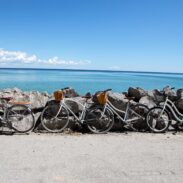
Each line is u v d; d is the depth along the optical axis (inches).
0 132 184.7
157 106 199.5
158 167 130.1
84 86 1152.8
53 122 192.1
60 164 130.3
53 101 194.4
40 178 114.9
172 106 204.8
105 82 1492.4
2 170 122.1
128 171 124.4
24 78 1712.6
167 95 202.8
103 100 192.9
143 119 199.8
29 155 141.6
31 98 205.5
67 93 218.2
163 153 150.4
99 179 115.3
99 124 193.8
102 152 149.4
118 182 113.0
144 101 212.4
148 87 1246.3
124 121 195.9
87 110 194.1
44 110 192.4
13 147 153.9
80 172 122.0
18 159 135.6
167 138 182.2
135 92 218.2
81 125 196.4
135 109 201.2
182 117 203.8
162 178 118.0
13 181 111.6
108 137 181.3
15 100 199.9
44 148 153.3
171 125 203.5
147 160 138.9
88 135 185.6
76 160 136.3
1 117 189.0
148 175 120.7
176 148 160.1
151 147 160.7
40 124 193.5
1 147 153.6
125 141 172.1
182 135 191.2
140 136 185.6
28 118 188.2
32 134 183.6
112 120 193.2
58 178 115.2
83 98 206.2
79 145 161.0
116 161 136.3
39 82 1294.3
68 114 192.5
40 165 128.6
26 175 117.4
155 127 198.7
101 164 131.8
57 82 1336.1
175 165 133.1
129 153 148.9
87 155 143.8
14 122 186.1
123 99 200.8
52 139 172.2
